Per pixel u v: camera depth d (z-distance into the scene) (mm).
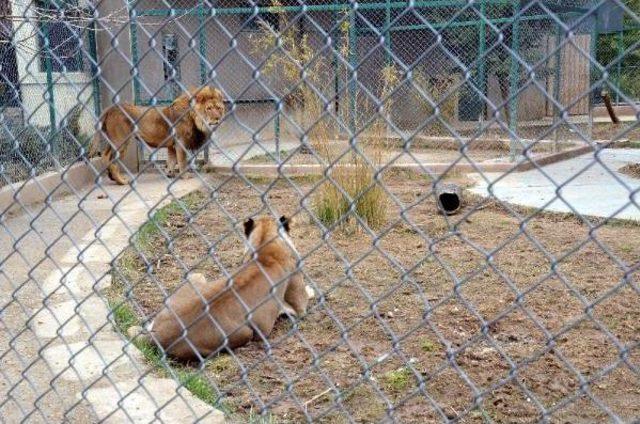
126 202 9328
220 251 7102
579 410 3746
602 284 5816
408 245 7172
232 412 3705
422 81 10414
